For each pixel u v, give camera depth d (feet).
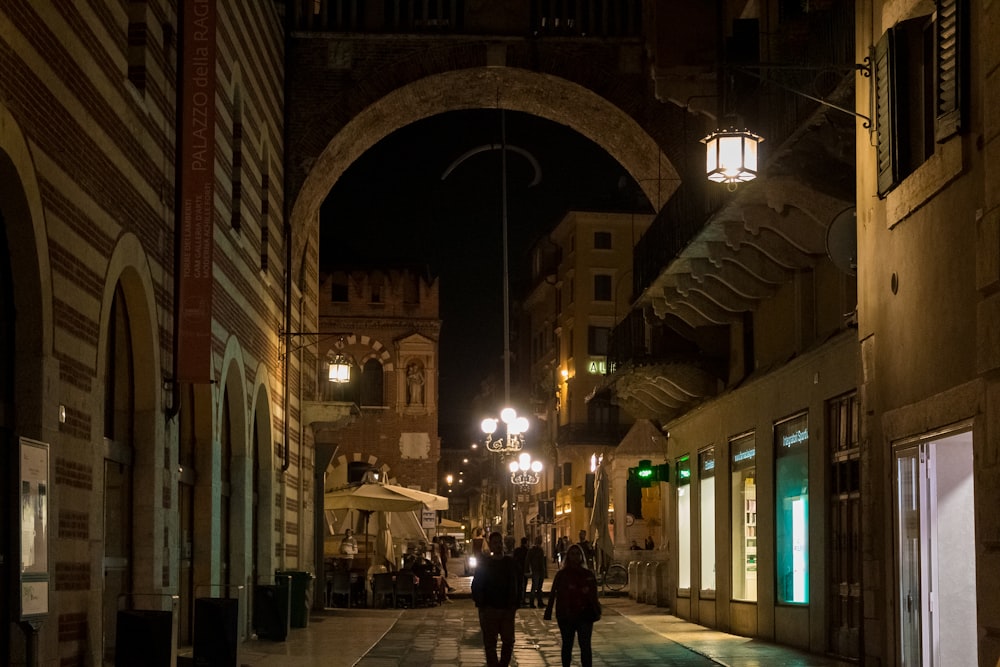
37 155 38.93
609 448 247.91
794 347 72.23
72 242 42.98
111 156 48.06
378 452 230.27
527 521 309.83
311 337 117.08
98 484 46.26
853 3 50.03
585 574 55.06
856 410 59.88
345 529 139.85
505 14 103.65
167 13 57.77
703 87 84.79
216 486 67.92
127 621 44.57
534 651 71.67
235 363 74.02
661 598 114.32
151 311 54.49
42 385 39.34
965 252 36.60
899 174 42.22
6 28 36.09
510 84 106.52
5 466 39.06
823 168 57.21
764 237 69.21
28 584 32.89
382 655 67.67
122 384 54.39
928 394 39.86
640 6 104.37
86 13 44.57
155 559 54.95
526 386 318.65
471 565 204.44
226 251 70.79
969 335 36.27
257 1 84.38
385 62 102.83
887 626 43.86
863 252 47.37
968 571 39.14
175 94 59.36
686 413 97.04
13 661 38.50
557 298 279.08
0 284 38.91
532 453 308.19
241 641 75.00
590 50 104.27
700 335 92.12
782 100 58.13
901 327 42.57
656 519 151.64
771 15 71.00
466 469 430.20
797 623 68.85
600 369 258.78
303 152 100.99
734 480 83.82
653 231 87.71
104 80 47.01
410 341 232.73
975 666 38.91
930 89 40.88
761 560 76.13
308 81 102.06
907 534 42.19
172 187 58.85
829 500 64.13
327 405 108.06
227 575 76.54
